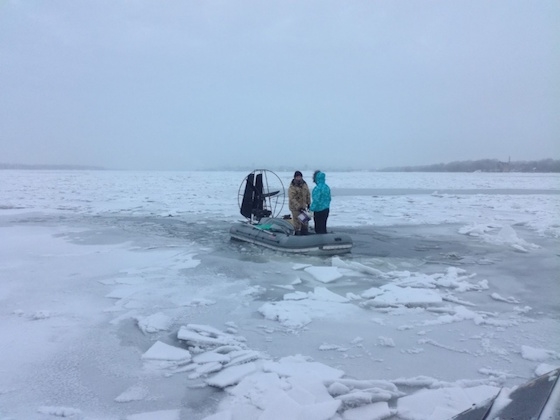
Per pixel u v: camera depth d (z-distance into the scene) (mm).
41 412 3465
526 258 9352
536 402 1923
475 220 15734
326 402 3424
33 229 13289
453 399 3506
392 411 3424
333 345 4738
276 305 5961
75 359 4422
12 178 53281
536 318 5637
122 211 18266
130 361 4379
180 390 3820
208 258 9070
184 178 55812
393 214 17359
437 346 4738
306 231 9984
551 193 30438
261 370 4137
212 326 5316
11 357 4453
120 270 8062
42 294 6598
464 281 7375
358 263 8336
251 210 11438
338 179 56688
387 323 5418
